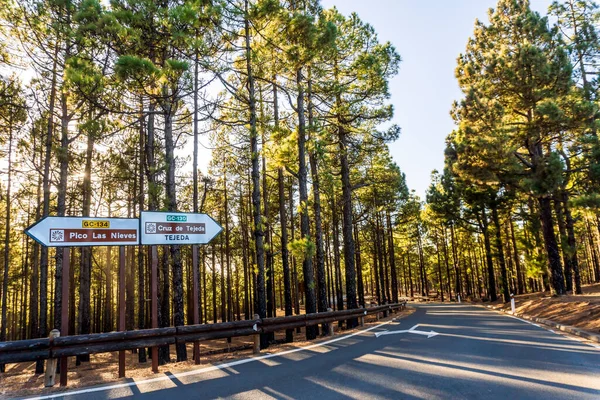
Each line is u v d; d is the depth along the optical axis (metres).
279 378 6.36
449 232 52.66
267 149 14.89
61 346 6.20
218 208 31.25
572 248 22.58
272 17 12.59
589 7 26.64
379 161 26.47
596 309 13.56
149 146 16.70
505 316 19.67
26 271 28.44
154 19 10.80
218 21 11.80
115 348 6.64
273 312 25.89
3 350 5.78
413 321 17.17
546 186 19.80
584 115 19.64
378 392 5.38
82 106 14.38
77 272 31.17
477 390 5.41
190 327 7.65
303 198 15.01
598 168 19.64
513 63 20.89
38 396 5.55
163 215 7.96
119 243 7.29
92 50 12.26
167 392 5.66
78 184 21.30
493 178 21.80
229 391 5.62
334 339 11.32
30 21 12.31
